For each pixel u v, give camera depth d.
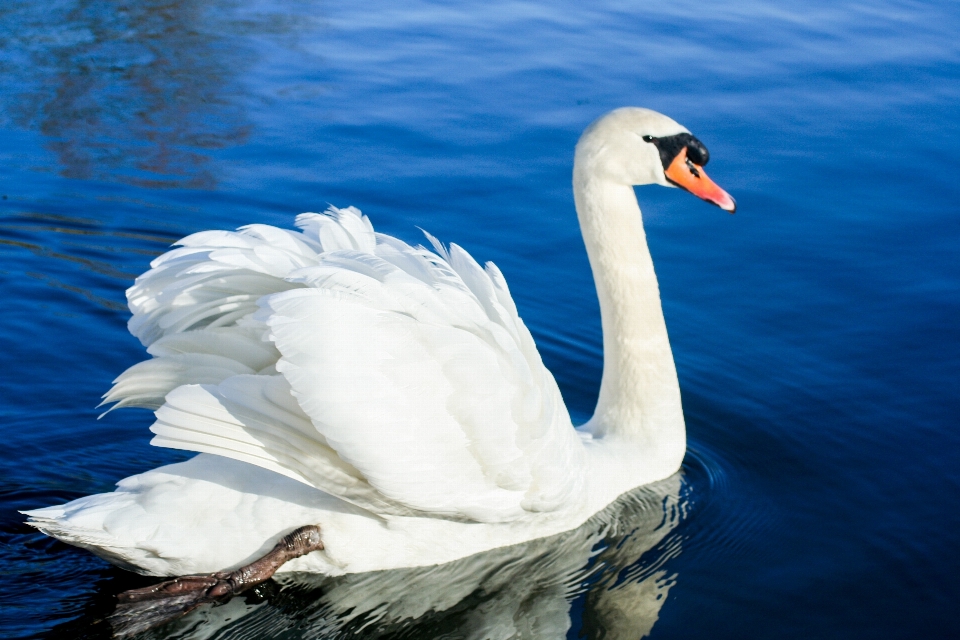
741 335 9.47
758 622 6.10
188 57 14.53
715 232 11.07
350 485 5.89
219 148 12.15
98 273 9.91
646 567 6.62
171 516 5.91
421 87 13.73
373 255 6.10
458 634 5.96
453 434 5.96
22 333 8.95
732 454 7.94
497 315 6.44
